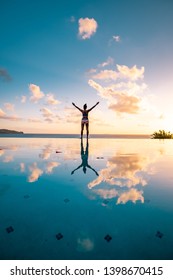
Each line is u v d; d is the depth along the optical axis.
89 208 2.24
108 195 2.61
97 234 1.76
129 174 3.61
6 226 1.87
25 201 2.40
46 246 1.60
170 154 6.20
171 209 2.24
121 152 6.53
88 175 3.50
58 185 2.96
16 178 3.26
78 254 1.52
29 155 5.40
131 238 1.72
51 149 6.92
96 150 6.93
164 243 1.66
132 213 2.14
